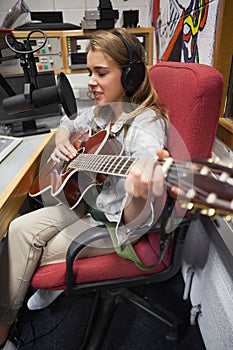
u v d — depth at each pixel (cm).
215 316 91
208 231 91
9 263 84
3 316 85
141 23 204
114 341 109
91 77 83
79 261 79
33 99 107
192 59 114
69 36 145
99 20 140
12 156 100
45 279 78
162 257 73
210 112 68
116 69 78
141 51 82
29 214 90
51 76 137
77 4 198
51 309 123
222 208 33
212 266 92
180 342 107
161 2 158
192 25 111
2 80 122
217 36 89
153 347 106
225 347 84
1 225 68
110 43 75
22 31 140
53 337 112
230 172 37
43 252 84
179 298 125
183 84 72
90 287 78
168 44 148
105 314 101
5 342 93
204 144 71
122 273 79
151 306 111
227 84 94
